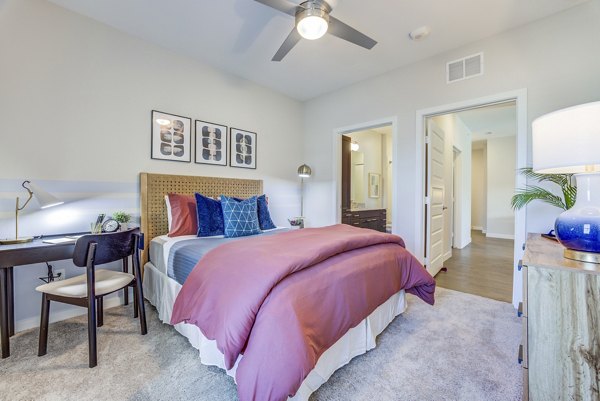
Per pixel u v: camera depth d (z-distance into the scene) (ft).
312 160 14.06
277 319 3.88
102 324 6.92
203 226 8.42
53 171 7.22
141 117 8.82
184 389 4.64
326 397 4.48
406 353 5.77
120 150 8.39
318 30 6.14
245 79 11.78
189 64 9.96
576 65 7.23
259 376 3.56
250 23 8.00
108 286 5.87
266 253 5.15
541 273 3.67
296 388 3.59
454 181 17.78
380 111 11.31
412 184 10.45
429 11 7.40
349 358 5.36
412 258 7.46
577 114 3.69
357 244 6.16
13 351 5.74
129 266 8.64
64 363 5.34
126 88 8.50
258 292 4.11
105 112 8.09
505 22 7.87
